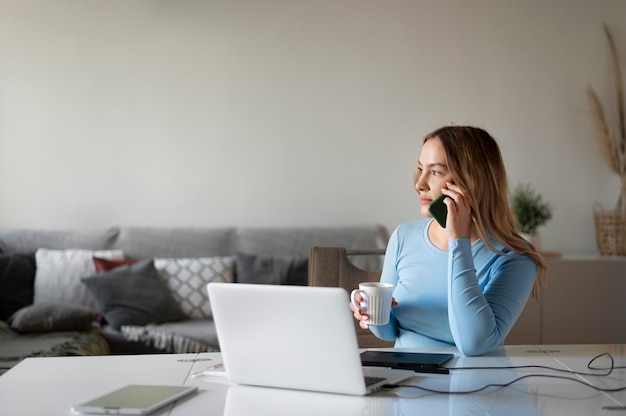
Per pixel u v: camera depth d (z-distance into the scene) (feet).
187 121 14.08
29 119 13.76
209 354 5.79
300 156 14.32
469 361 5.44
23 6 13.73
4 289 12.04
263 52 14.20
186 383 4.86
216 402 4.38
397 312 6.44
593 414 4.08
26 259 12.50
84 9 13.84
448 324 6.23
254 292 4.63
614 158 14.35
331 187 14.38
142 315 11.66
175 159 14.07
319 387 4.57
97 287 11.84
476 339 5.52
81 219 13.88
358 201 14.42
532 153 14.60
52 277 12.30
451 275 5.65
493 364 5.33
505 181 6.31
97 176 13.92
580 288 12.93
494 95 14.52
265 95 14.23
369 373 4.95
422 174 6.44
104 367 5.34
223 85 14.14
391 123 14.43
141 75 13.98
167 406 4.29
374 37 14.35
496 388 4.64
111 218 13.94
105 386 4.78
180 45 14.05
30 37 13.74
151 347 11.20
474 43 14.47
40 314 10.95
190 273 12.75
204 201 14.14
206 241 13.42
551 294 12.89
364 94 14.37
